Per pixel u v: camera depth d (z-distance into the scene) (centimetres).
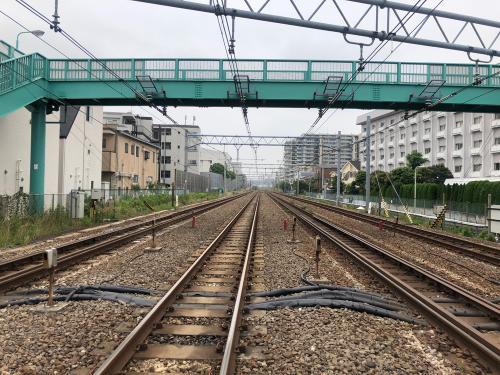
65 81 2039
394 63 2053
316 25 1103
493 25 1224
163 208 3784
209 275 993
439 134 7269
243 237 1759
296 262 1198
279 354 529
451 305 789
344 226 2488
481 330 655
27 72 1911
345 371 484
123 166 4741
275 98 2048
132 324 628
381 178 6169
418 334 620
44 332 596
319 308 723
